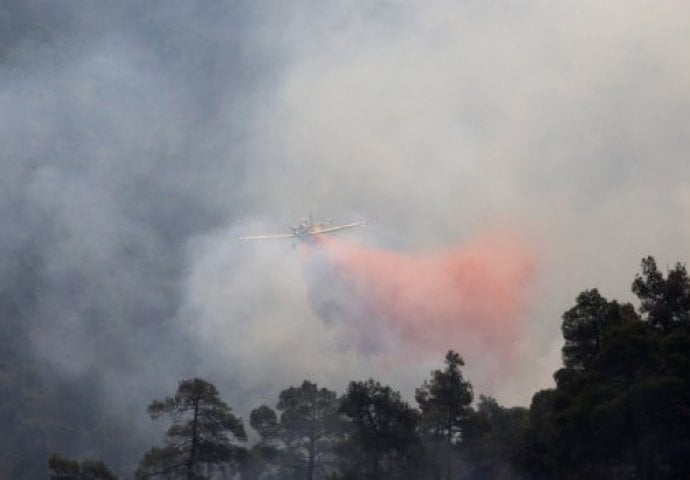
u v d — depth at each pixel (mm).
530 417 77375
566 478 65875
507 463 77438
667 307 67625
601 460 63250
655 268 69375
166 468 79375
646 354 62938
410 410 78438
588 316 70938
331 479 78125
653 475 61688
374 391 79000
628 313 70062
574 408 62625
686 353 61188
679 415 60844
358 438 77688
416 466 78125
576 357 70938
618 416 60156
